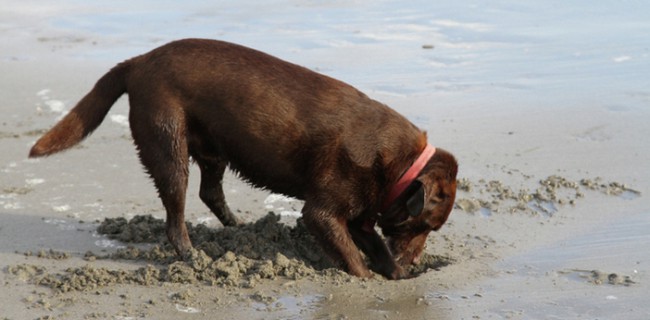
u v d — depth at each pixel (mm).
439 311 8312
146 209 11312
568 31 19734
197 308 8312
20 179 12250
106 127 14500
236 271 9000
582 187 11820
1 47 19953
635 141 13406
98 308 8273
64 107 15609
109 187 12023
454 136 13867
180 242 9633
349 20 21547
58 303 8367
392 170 9430
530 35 19547
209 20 21969
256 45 19328
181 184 9570
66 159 13055
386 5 23016
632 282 8844
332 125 9344
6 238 10219
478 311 8289
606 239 10141
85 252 9852
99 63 18422
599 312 8180
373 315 8219
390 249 9977
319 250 9992
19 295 8547
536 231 10523
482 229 10641
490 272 9312
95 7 23828
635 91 15648
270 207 11406
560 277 9094
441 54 18328
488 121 14508
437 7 22547
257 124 9406
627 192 11617
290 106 9398
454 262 9656
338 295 8664
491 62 17719
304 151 9414
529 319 8070
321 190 9430
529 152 13164
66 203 11430
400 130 9508
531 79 16578
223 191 11484
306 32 20453
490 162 12789
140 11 23172
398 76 16953
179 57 9570
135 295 8570
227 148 9664
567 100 15367
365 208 9570
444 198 9688
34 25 22062
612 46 18375
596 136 13727
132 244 10148
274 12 22688
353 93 9648
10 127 14562
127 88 9797
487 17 21328
